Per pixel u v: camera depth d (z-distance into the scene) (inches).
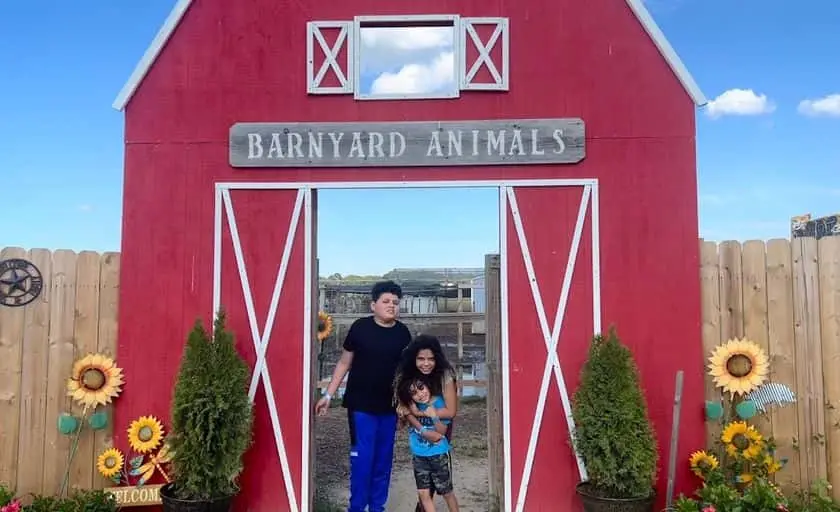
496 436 250.1
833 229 405.1
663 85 231.8
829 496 215.9
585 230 229.0
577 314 226.8
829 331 220.8
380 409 221.9
